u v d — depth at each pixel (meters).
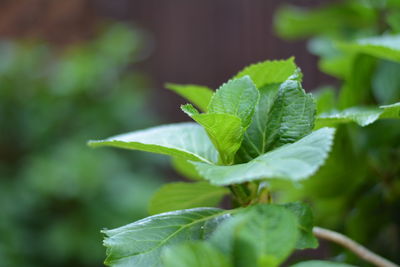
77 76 2.14
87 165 1.88
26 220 1.91
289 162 0.46
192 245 0.44
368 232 0.75
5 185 2.01
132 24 2.66
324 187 0.74
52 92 2.23
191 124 0.63
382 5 0.90
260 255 0.45
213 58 2.49
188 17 2.56
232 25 2.43
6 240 1.82
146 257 0.51
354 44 0.65
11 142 2.25
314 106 0.53
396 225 0.75
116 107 2.21
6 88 2.29
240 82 0.53
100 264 1.89
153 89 2.60
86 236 1.84
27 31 2.70
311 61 1.95
